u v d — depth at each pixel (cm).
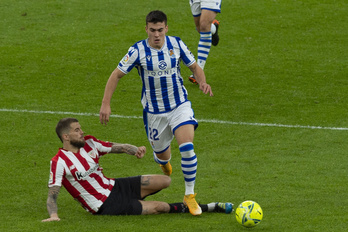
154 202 2150
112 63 4322
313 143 3003
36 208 2233
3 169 2661
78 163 2094
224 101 3653
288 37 4909
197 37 4850
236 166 2712
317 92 3812
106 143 2200
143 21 5162
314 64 4356
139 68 2306
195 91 3841
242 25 5116
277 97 3725
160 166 2545
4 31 4894
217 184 2500
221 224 2030
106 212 2119
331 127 3231
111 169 2698
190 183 2155
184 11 5381
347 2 5659
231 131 3188
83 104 3575
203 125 3269
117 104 3588
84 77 4047
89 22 5122
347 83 3978
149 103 2330
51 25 5047
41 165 2725
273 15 5341
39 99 3634
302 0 5688
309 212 2145
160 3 5566
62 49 4572
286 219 2070
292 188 2433
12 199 2327
